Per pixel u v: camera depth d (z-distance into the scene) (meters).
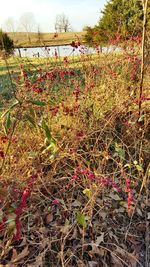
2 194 2.11
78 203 2.29
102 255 2.02
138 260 2.08
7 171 2.28
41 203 2.24
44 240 2.02
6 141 2.43
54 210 2.24
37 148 2.52
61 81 3.21
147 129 2.89
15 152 2.43
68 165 2.39
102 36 4.55
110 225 2.24
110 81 3.23
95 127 2.79
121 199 2.38
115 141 2.79
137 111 2.86
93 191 2.25
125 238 2.17
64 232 2.04
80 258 2.00
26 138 2.55
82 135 2.64
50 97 2.94
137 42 3.60
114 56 3.56
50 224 2.16
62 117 2.81
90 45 3.73
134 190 2.49
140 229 2.28
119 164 2.34
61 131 2.68
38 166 2.38
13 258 1.91
